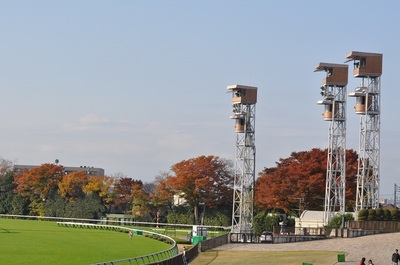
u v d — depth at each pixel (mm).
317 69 156750
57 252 115000
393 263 81438
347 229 130250
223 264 93500
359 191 154125
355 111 150250
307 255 102688
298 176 178125
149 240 148500
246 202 167375
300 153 197125
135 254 113750
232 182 197750
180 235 168000
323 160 185250
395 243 113625
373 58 149500
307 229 144500
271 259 99188
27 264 94312
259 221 165500
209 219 194625
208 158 196625
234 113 168500
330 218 153125
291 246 121312
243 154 168250
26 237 148875
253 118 169125
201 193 196125
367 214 135750
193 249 102188
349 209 177500
